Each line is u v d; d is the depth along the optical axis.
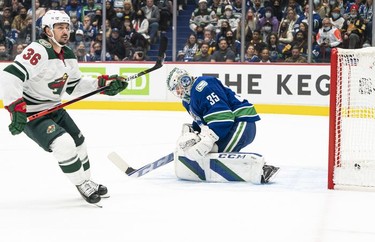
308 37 12.18
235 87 12.21
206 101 5.50
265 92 12.05
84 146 5.08
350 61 5.40
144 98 12.55
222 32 12.99
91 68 12.86
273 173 5.63
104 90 5.12
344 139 5.51
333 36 12.30
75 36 13.51
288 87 11.92
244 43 12.60
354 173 5.48
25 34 13.60
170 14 13.41
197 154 5.52
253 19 12.77
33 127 4.70
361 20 12.23
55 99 4.88
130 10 13.38
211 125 5.49
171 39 13.52
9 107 4.50
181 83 5.65
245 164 5.64
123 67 12.69
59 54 4.74
